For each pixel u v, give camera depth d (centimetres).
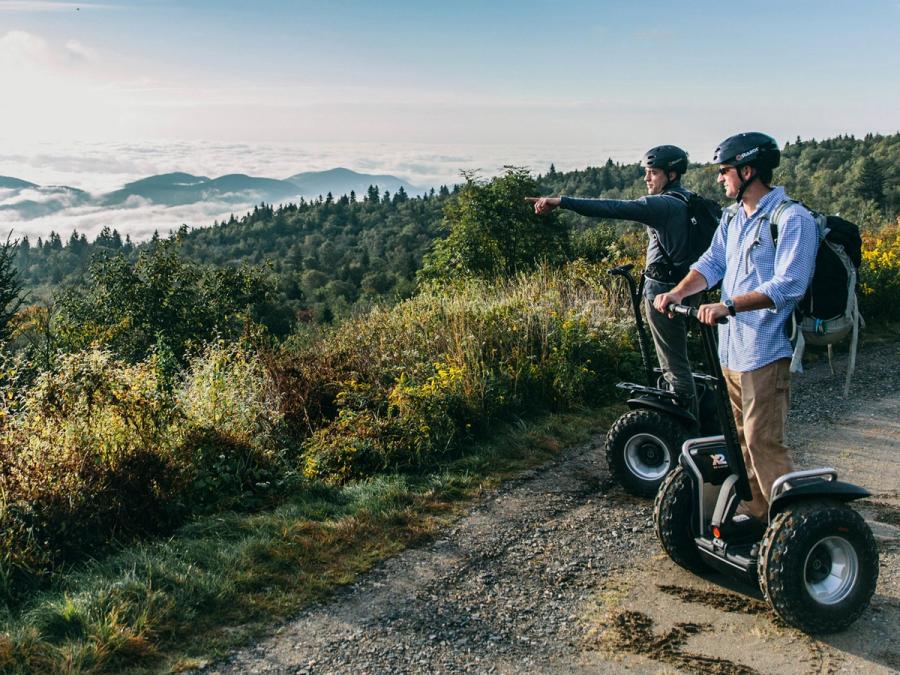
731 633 334
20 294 1778
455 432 604
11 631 328
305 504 490
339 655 325
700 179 4975
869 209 2594
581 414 693
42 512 416
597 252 1731
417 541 443
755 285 337
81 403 502
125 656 318
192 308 2109
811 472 331
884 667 304
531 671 310
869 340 1034
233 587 376
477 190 1703
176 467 491
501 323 797
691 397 501
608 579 392
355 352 772
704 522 373
